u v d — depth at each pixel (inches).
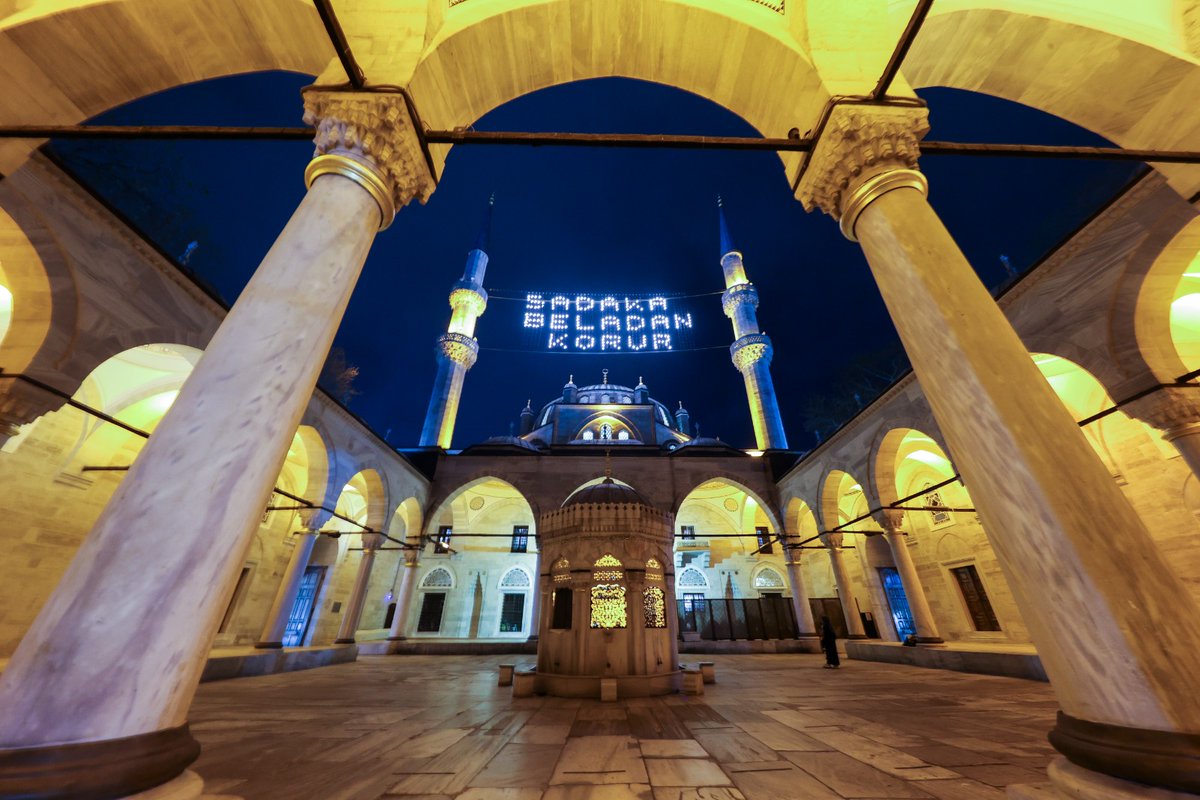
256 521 107.6
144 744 79.7
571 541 335.3
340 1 200.8
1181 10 201.8
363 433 632.4
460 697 293.7
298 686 349.4
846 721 217.5
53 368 290.0
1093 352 325.7
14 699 76.9
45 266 289.4
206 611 94.7
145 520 93.9
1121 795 76.4
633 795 122.8
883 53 201.5
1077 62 214.4
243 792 124.1
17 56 188.5
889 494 567.2
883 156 166.4
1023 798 96.8
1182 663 82.3
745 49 220.7
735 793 124.3
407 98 170.7
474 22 210.8
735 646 772.0
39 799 67.5
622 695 288.7
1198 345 391.2
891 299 149.6
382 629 932.0
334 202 150.9
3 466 405.7
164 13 198.4
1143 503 435.8
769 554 1024.9
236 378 113.0
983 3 206.1
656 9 219.9
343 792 124.8
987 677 383.9
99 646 82.4
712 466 869.2
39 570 421.7
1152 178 285.6
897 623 775.1
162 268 350.6
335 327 136.6
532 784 131.4
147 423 520.1
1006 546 105.7
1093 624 89.4
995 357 120.0
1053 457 104.0
